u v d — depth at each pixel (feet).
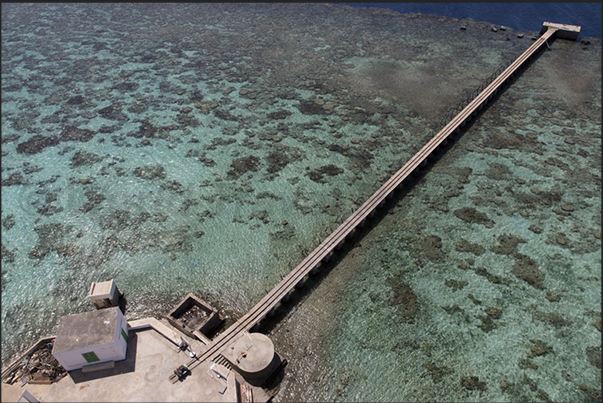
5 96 180.24
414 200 125.59
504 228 115.55
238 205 123.44
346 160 141.18
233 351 79.15
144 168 137.80
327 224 116.98
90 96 179.83
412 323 91.97
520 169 137.18
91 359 75.10
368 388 80.33
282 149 146.61
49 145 149.28
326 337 89.35
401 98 176.35
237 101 175.63
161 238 112.98
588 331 89.35
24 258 107.34
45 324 92.53
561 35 224.74
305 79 192.54
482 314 93.61
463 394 79.20
